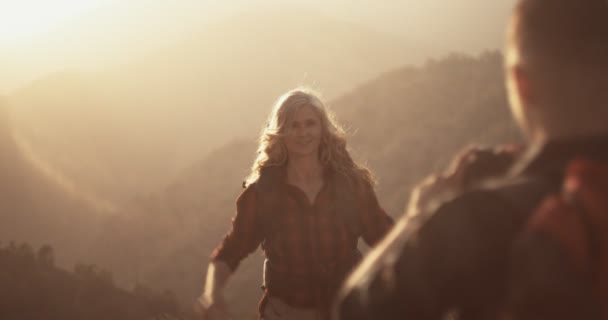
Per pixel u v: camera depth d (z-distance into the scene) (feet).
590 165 3.13
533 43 3.31
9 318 81.41
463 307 3.24
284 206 11.23
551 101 3.30
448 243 3.22
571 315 2.94
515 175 3.42
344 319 3.55
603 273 2.98
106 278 109.91
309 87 11.96
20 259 102.06
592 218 3.02
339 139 11.48
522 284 3.04
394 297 3.30
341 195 11.30
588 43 3.18
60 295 93.97
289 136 11.42
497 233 3.19
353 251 11.42
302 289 11.16
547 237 3.03
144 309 102.17
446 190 3.95
